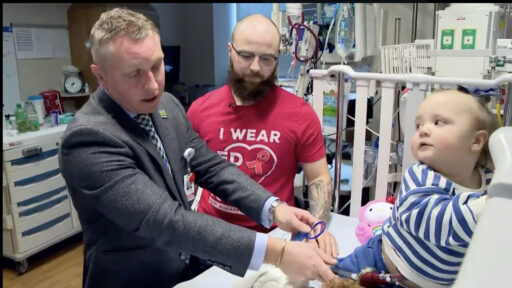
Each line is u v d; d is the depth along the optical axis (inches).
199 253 38.5
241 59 62.2
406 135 67.2
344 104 78.3
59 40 137.0
